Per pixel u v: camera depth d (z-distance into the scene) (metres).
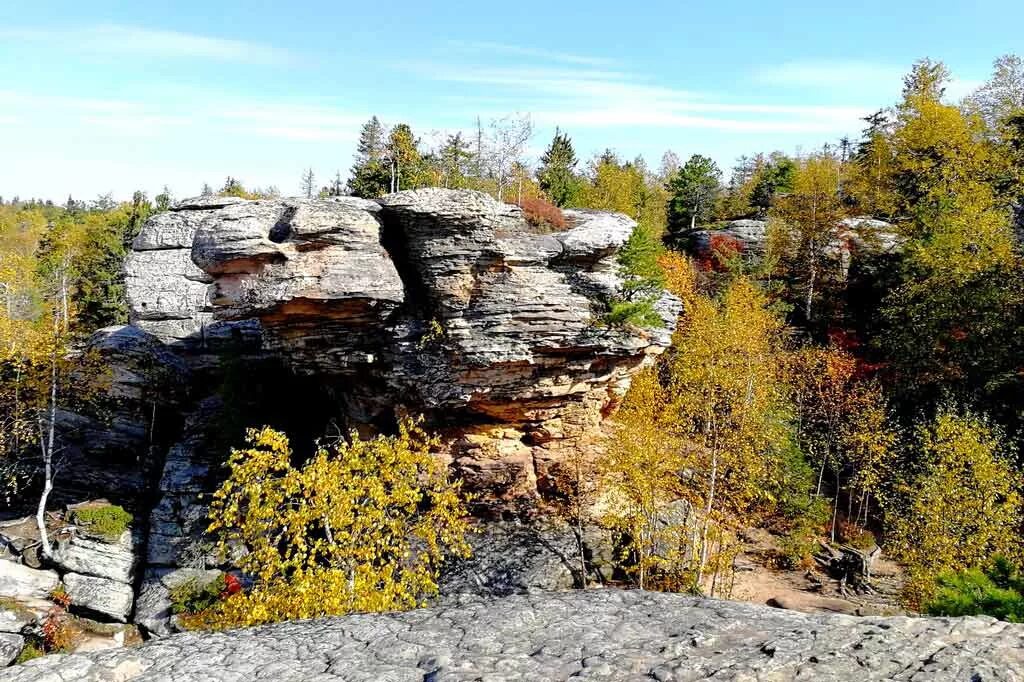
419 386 29.72
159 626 29.27
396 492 18.14
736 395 30.69
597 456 30.80
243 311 28.17
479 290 28.31
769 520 33.34
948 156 46.47
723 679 8.12
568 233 30.17
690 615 10.54
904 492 31.41
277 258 27.34
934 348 37.22
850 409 36.72
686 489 27.69
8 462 36.53
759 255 57.66
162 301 44.00
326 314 28.78
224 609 16.98
